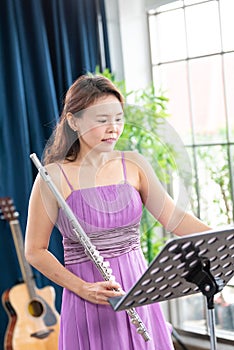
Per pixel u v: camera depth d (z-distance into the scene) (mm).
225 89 4336
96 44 4578
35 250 2410
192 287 2088
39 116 4387
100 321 2395
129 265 2418
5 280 4320
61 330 2488
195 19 4434
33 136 4363
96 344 2389
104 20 4531
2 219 4305
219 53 4332
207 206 4523
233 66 4262
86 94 2291
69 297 2438
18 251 4117
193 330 4605
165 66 4695
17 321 3986
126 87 4676
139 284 1913
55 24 4391
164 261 1893
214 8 4309
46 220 2393
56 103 4398
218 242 1975
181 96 4613
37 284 4348
